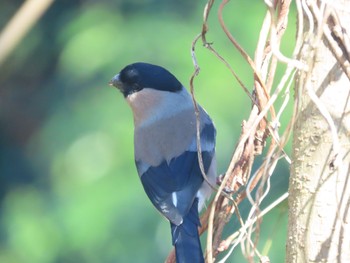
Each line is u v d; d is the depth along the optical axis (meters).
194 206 7.29
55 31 16.09
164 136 7.84
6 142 17.36
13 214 13.95
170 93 8.16
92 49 13.20
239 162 5.87
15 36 5.80
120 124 12.70
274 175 10.68
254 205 5.53
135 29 13.10
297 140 5.39
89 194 12.48
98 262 12.30
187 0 13.30
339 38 5.23
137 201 12.15
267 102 5.74
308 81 5.21
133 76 8.23
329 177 5.27
